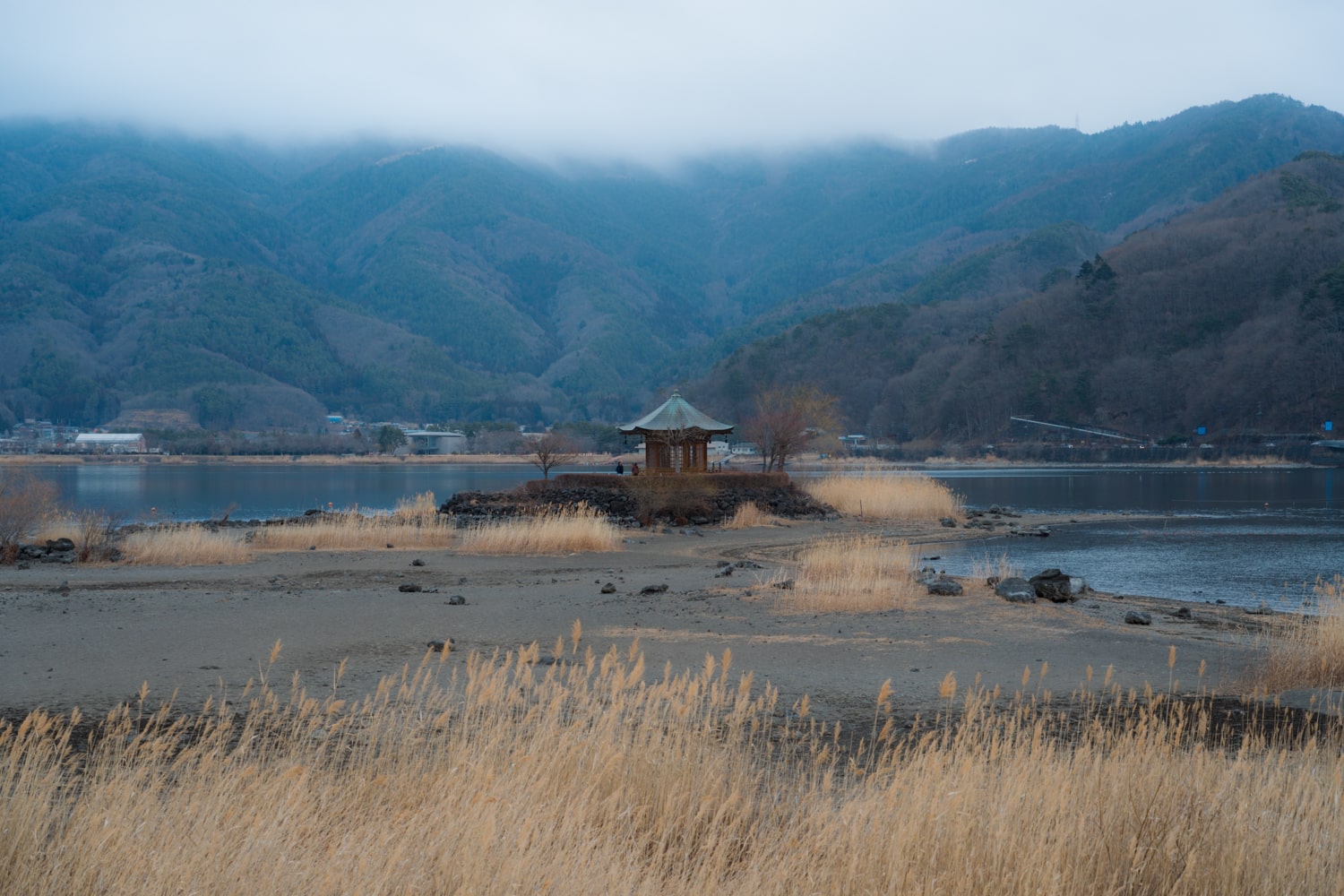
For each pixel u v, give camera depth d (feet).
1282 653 41.37
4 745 26.76
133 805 19.44
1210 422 506.07
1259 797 21.24
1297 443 451.53
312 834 17.99
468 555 90.43
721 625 51.60
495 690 26.08
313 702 26.55
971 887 16.79
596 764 21.34
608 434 577.02
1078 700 35.91
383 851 17.02
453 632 49.29
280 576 73.00
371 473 395.55
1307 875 18.20
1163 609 60.03
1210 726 32.30
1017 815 18.95
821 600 58.65
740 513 127.75
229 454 593.83
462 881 16.05
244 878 16.07
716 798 20.80
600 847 18.48
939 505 144.56
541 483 144.15
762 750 28.43
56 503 106.42
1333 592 63.16
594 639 47.67
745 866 18.71
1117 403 546.26
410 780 21.44
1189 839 18.74
